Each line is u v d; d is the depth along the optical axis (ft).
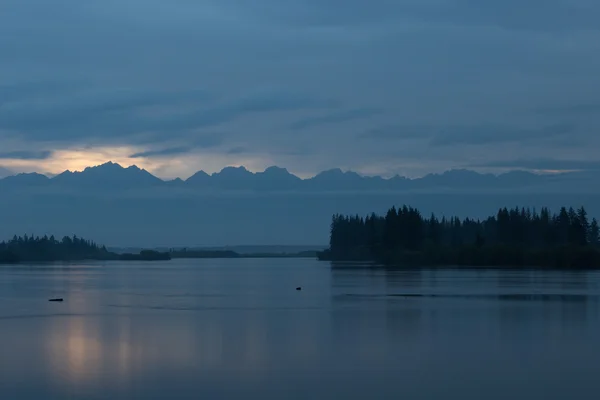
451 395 118.21
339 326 199.00
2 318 224.53
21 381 128.47
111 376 132.36
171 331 190.08
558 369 136.98
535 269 597.11
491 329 191.21
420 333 184.14
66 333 186.91
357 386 124.06
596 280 417.90
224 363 143.84
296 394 118.83
